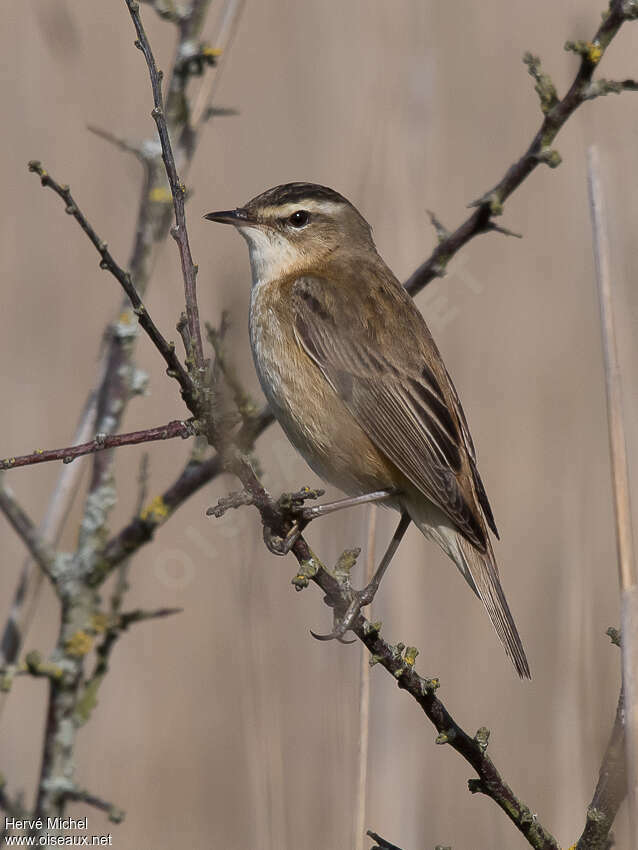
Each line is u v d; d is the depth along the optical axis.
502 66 14.14
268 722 8.34
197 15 8.81
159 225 8.65
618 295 10.25
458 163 13.76
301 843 8.91
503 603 7.95
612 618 10.75
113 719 12.70
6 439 13.52
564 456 12.57
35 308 14.41
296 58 14.41
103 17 14.75
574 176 13.78
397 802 9.80
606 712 9.27
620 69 12.80
